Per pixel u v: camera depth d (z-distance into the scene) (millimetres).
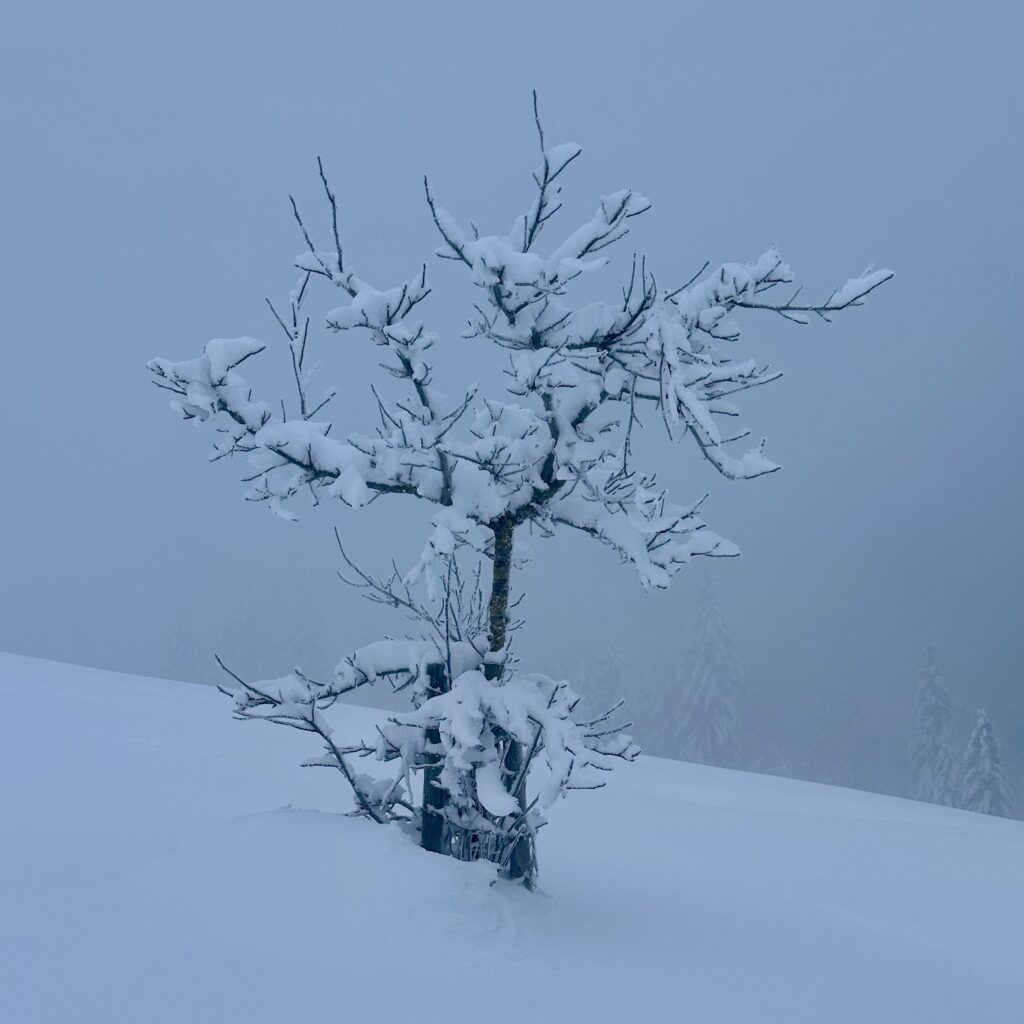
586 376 4871
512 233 4688
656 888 6402
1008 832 13500
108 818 5688
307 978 3199
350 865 4020
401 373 4703
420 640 5102
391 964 3357
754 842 9648
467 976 3355
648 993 3531
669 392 4199
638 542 4648
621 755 4551
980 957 5609
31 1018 2828
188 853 4199
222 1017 2893
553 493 4957
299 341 4613
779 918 5820
